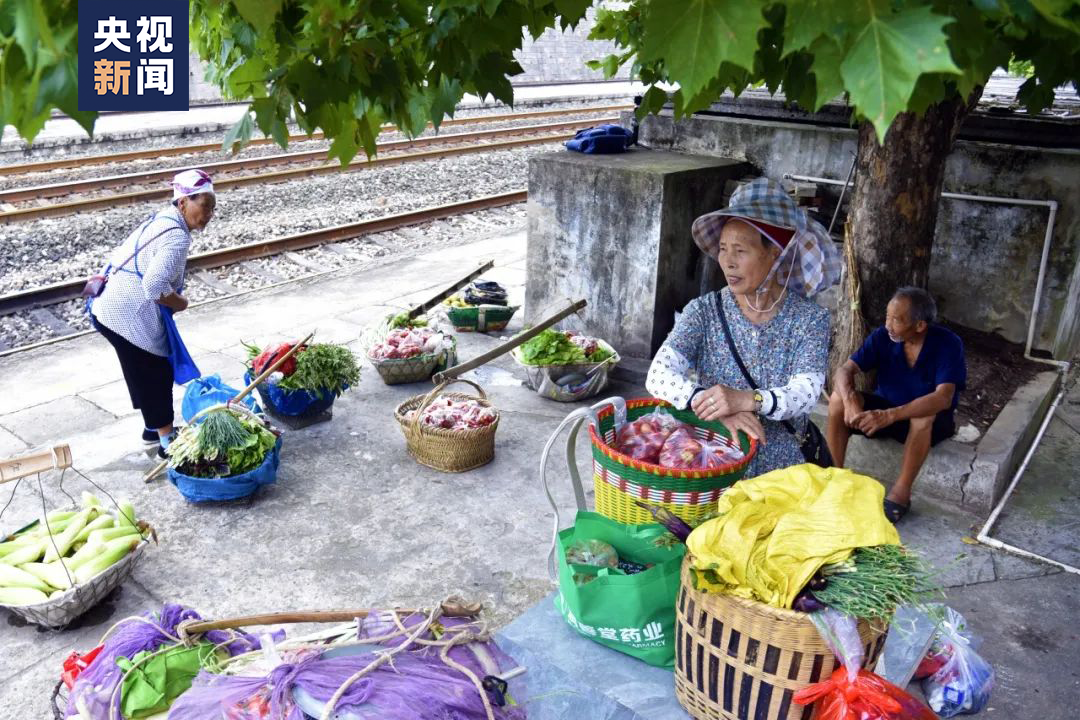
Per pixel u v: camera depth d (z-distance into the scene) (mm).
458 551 4352
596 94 26766
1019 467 5246
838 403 4637
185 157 14078
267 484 4945
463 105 21266
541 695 2551
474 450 5109
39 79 1271
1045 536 4555
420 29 2105
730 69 2426
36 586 3686
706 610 2338
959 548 4422
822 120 7051
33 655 3600
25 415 5855
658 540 2697
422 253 10211
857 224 5113
